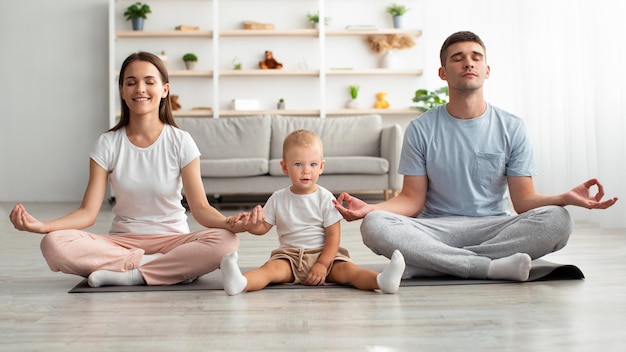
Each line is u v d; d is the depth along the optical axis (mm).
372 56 6816
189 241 2076
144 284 2010
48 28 6738
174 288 1946
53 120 6754
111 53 6445
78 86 6754
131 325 1511
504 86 5613
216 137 5938
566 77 4324
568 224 2039
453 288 1909
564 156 4578
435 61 6668
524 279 1975
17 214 1905
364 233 2082
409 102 6855
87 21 6742
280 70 6555
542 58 4852
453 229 2143
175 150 2158
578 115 4219
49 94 6750
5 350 1318
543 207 2072
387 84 6844
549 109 4672
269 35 6746
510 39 5551
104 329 1477
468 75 2191
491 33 5805
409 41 6711
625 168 3490
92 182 2139
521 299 1747
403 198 2299
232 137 5938
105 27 6750
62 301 1785
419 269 2057
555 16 4621
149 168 2145
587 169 3996
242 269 2377
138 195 2141
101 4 6750
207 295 1853
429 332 1428
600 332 1414
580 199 2033
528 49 5047
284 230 2090
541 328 1450
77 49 6746
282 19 6793
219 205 5848
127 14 6570
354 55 6793
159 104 2209
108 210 5270
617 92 3580
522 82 5137
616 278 2043
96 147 2158
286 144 2092
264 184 5469
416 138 2299
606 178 3615
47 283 2080
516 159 2266
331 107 6824
